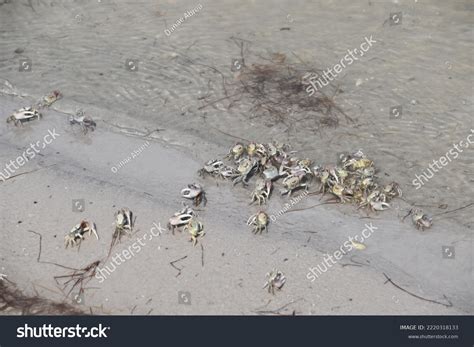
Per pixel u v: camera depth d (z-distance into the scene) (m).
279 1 15.27
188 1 15.46
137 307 8.37
